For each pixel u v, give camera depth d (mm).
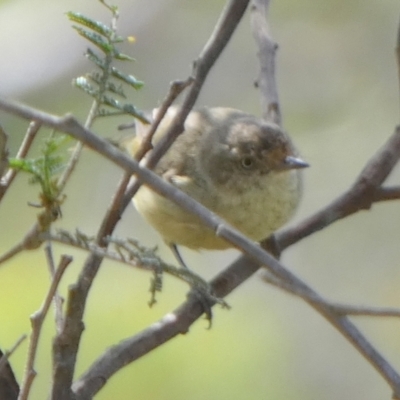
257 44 8250
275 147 7945
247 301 12680
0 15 14312
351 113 14453
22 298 10914
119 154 3525
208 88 14609
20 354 9961
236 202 8039
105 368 5199
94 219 13125
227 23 4531
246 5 4527
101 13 14430
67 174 3881
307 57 14820
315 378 12430
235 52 14719
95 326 11078
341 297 13359
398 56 6332
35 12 14375
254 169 7973
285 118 14469
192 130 8445
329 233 13672
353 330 3756
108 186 13305
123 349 5418
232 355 11633
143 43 14414
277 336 12359
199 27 14625
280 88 14664
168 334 5836
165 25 14555
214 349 11422
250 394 11484
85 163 13367
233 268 6855
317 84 14664
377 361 3738
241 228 8117
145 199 8117
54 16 14328
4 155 3689
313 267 13562
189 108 4516
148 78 14289
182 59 14469
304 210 13508
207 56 4535
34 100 13859
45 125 3391
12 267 11133
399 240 13531
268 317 12555
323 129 14375
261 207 8047
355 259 13539
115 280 11586
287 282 3705
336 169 13984
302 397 12258
